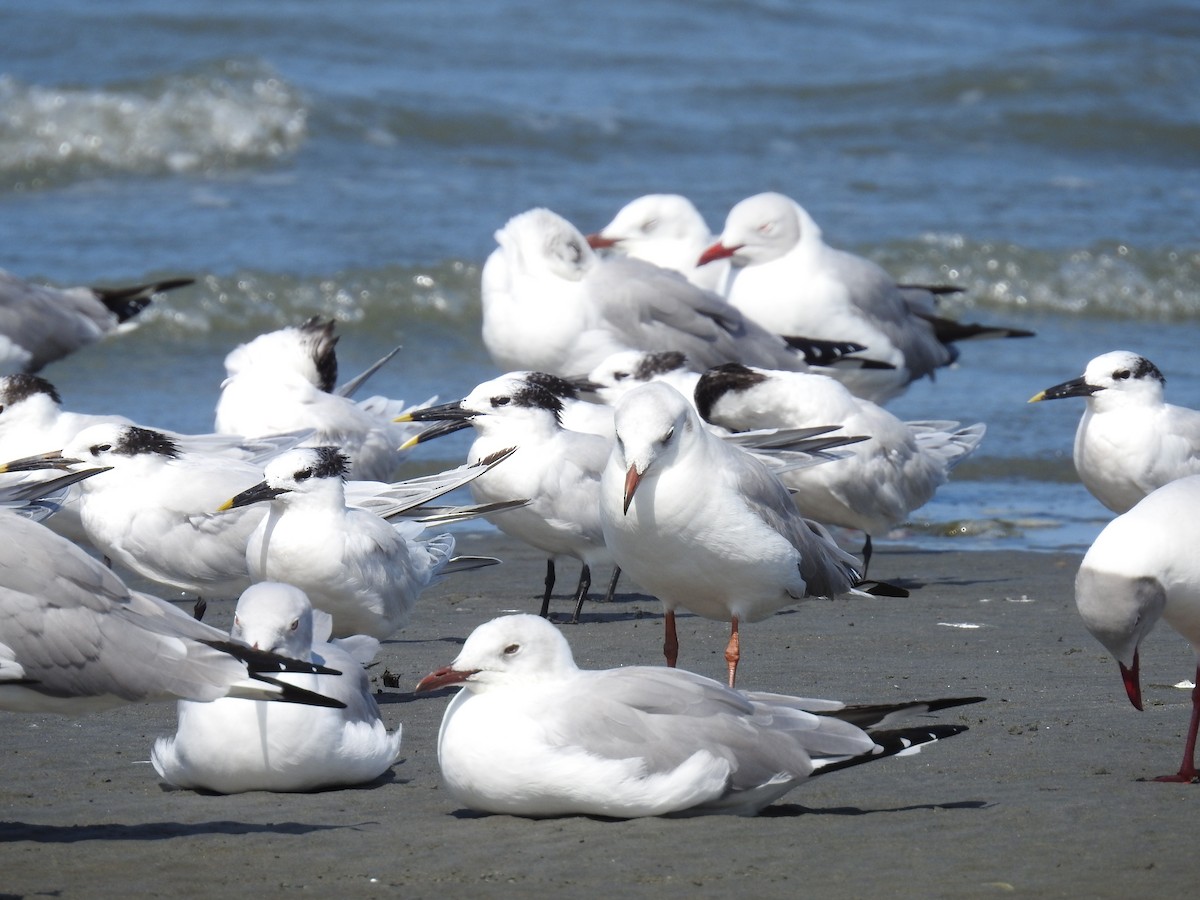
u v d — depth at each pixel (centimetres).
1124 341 2694
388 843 766
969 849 751
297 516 1104
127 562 1258
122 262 2694
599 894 693
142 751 960
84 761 936
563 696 795
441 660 1203
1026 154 4028
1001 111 4228
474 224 3016
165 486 1244
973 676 1138
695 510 1009
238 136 3441
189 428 1983
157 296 2548
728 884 704
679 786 779
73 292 2062
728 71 4497
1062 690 1092
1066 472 1973
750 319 1930
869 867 725
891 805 826
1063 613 1382
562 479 1330
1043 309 2919
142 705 1072
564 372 1862
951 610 1393
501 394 1341
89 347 2402
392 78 4009
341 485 1120
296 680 850
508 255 1891
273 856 749
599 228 3045
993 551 1661
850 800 836
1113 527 866
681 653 1228
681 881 708
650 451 988
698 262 2008
